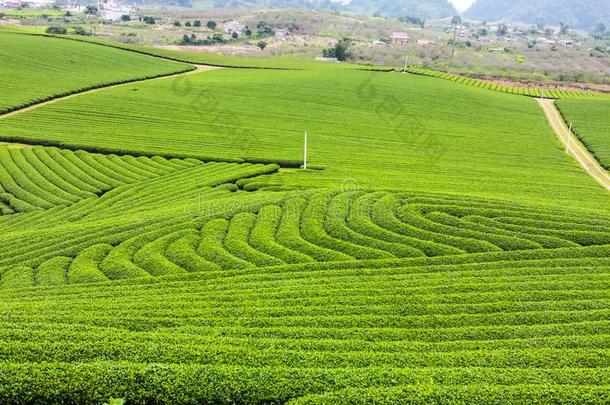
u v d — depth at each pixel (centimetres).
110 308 2439
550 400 1680
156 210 4150
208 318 2316
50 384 1714
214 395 1712
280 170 5591
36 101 7594
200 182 4959
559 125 8669
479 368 1880
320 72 11256
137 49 12100
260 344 2055
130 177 5272
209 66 11838
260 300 2538
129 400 1702
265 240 3381
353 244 3319
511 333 2250
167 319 2278
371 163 5881
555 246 3344
